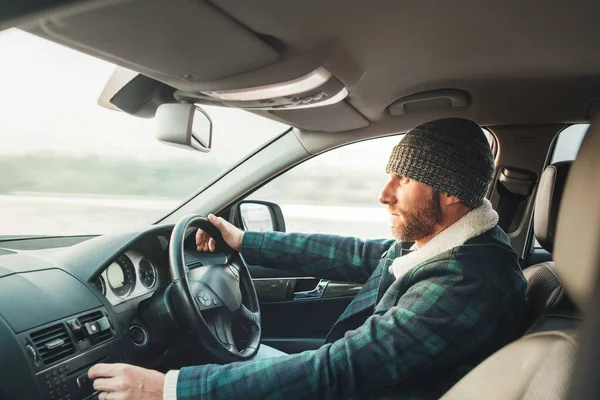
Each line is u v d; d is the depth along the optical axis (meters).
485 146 1.36
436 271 1.33
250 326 1.88
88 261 1.65
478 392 0.79
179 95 1.76
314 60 1.38
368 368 1.25
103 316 1.55
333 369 1.25
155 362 1.76
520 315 1.31
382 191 1.46
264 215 2.54
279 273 2.47
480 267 1.29
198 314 1.58
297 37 1.25
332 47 1.37
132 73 1.73
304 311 2.48
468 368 1.28
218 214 2.26
